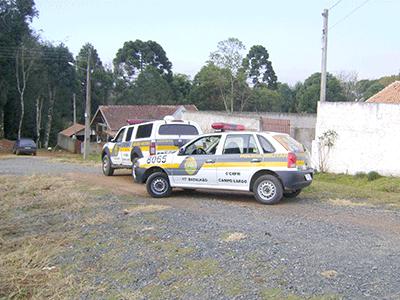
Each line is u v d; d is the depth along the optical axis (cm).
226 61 6650
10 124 5347
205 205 1019
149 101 6531
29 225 928
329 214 909
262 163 1014
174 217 895
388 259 607
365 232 754
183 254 665
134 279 594
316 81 7106
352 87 7281
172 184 1119
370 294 493
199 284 555
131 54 7300
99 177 1595
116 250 715
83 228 866
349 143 1934
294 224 816
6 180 1499
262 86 7644
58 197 1156
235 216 893
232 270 587
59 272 646
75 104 5931
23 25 4941
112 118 4659
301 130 2930
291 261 605
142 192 1236
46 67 5438
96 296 554
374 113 1859
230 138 1061
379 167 1853
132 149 1456
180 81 7456
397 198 1109
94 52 7038
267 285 532
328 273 556
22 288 598
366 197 1127
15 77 5084
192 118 3183
